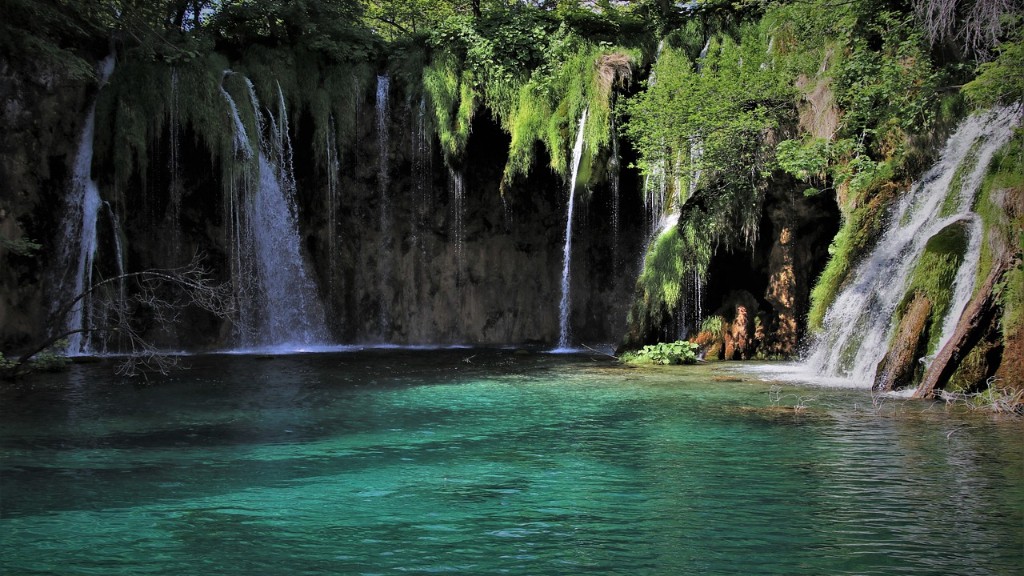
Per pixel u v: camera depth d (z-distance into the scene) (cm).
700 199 1969
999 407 1152
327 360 2002
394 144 2492
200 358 2048
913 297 1390
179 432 1033
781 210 1917
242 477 786
